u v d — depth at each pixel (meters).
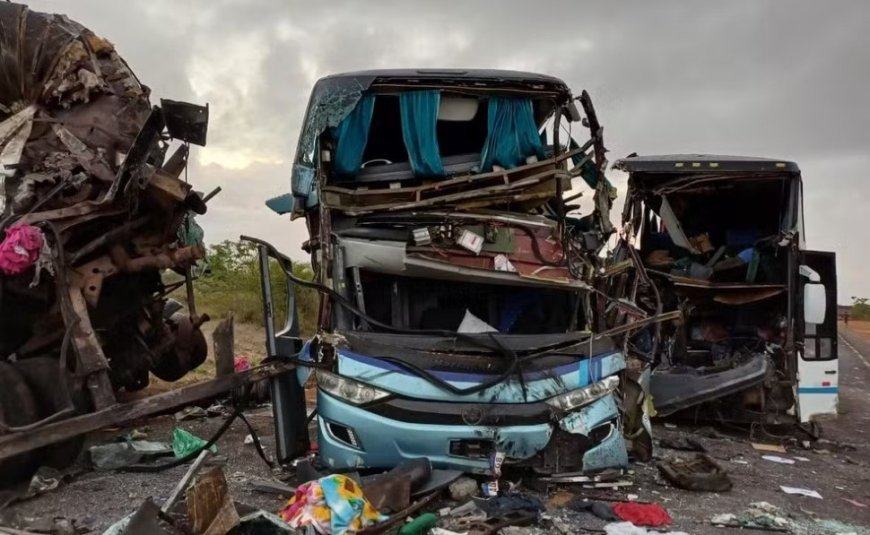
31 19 7.01
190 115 6.26
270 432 8.20
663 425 9.81
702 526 5.39
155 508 4.18
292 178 6.69
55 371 6.09
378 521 4.76
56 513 5.24
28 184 6.55
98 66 7.25
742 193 11.02
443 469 5.61
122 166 6.55
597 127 7.32
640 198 10.55
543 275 6.80
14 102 7.07
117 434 7.67
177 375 9.19
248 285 20.23
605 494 6.00
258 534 4.28
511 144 7.04
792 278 9.57
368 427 5.57
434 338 6.12
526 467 5.87
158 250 7.39
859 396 14.45
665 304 10.46
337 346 5.89
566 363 6.05
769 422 9.31
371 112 6.77
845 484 7.09
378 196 6.79
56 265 6.08
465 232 6.69
